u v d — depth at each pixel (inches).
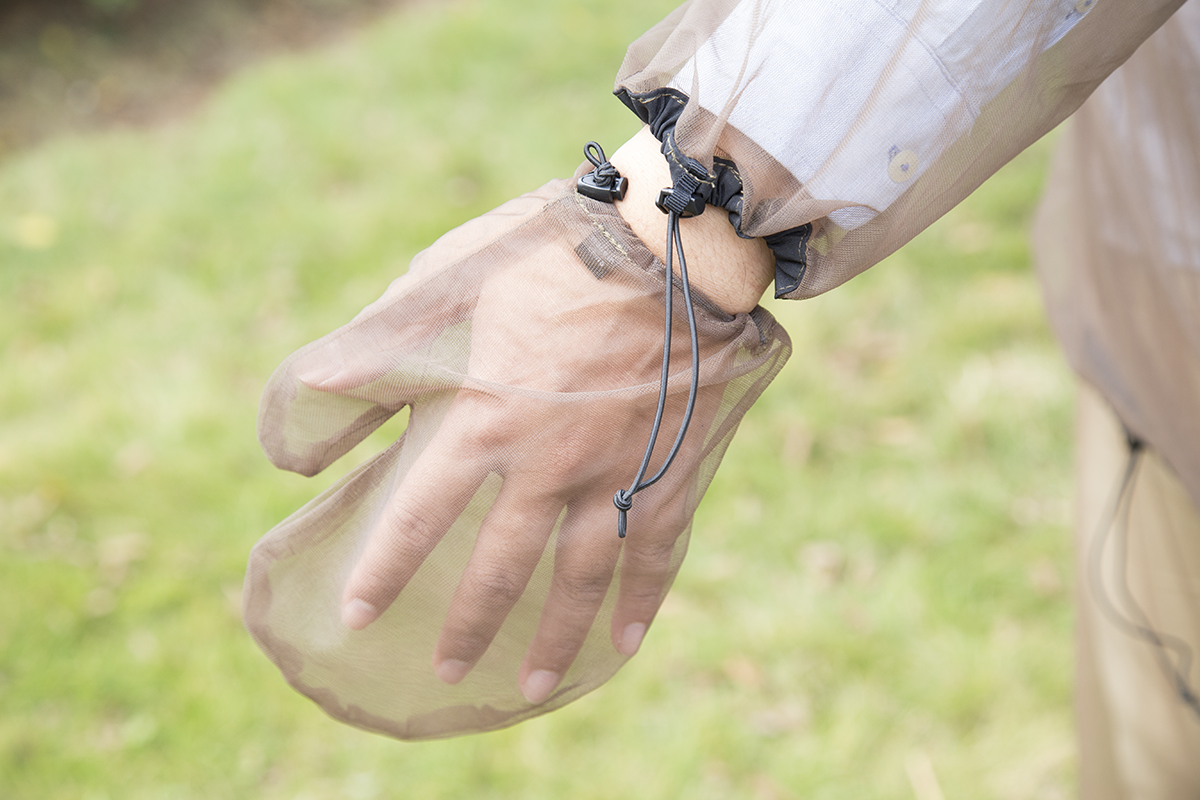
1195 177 35.4
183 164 130.2
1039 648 73.4
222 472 88.4
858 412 91.0
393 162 126.3
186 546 83.7
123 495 87.0
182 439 91.4
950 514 82.4
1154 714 49.2
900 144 25.3
